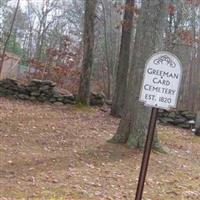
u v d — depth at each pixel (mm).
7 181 7496
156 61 5910
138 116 11203
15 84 18984
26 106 17125
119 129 11586
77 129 13469
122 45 17812
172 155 11648
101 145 11203
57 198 6965
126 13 18078
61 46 34250
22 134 11484
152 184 8672
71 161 9367
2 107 15805
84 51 18891
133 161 10172
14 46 50312
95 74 37719
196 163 11383
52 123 13898
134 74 11344
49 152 9914
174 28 26859
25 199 6742
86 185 7891
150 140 5859
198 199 8172
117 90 17609
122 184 8312
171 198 7961
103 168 9242
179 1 25625
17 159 8914
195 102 34875
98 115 17391
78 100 18797
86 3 18781
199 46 33844
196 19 31391
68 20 41781
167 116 18531
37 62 32688
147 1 11141
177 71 5906
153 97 5906
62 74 30875
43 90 19031
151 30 11094
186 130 17703
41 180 7781
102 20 34156
